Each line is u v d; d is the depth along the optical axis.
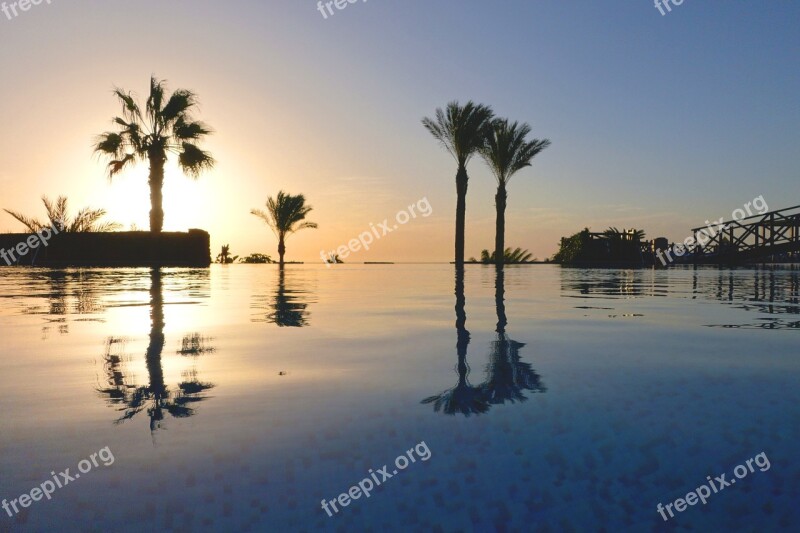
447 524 0.81
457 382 1.64
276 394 1.51
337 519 0.82
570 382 1.63
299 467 1.00
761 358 2.00
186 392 1.54
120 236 17.23
